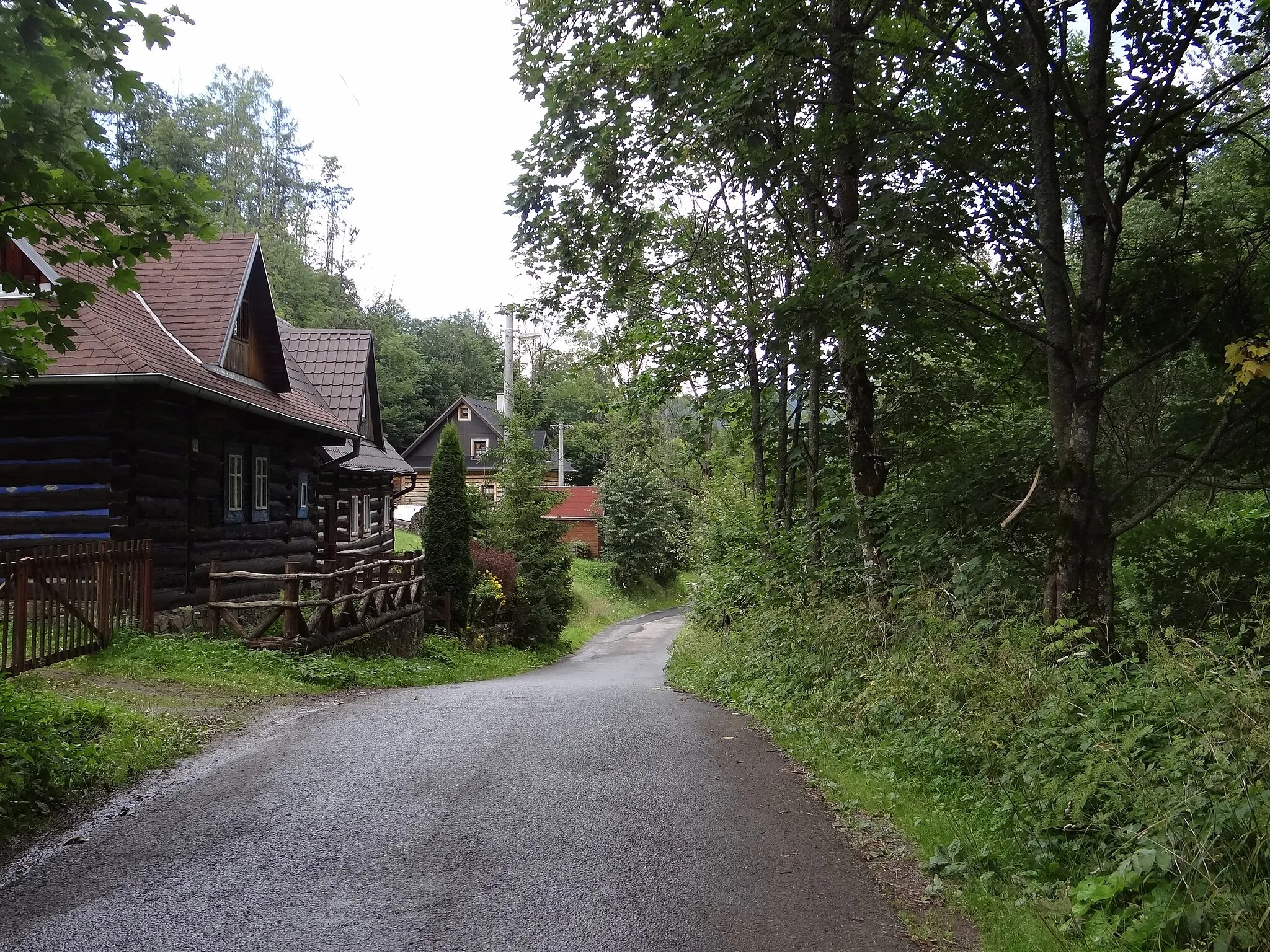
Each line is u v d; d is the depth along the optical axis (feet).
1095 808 15.61
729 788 20.77
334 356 82.64
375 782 20.95
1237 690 14.15
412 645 60.90
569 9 35.60
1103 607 24.52
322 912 13.52
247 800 19.49
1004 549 32.68
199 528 46.09
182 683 33.78
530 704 33.60
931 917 13.70
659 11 34.22
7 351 21.13
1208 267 30.35
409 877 14.92
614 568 166.50
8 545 39.81
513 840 16.76
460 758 23.39
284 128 227.20
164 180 18.97
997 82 27.94
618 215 37.65
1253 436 27.76
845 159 33.06
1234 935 10.80
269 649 41.27
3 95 17.43
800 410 50.65
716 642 52.31
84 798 19.66
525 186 37.93
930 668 24.34
